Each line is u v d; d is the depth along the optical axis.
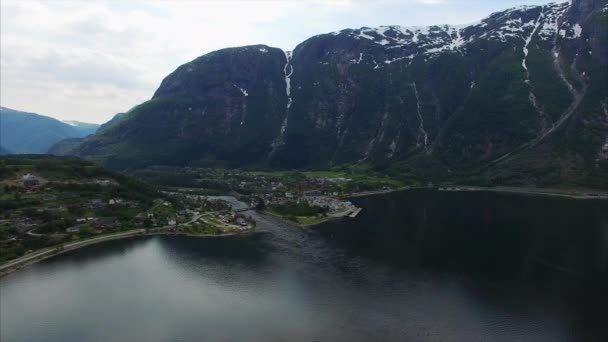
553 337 114.88
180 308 132.50
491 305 132.88
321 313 127.88
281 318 125.00
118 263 174.25
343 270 163.88
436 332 117.12
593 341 113.00
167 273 162.38
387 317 125.31
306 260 176.50
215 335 116.31
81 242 199.62
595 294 141.00
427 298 137.88
